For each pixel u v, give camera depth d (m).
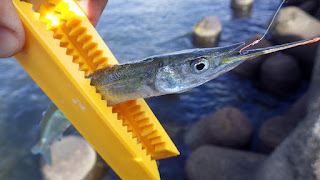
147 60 0.12
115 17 0.84
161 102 0.50
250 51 0.11
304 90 0.52
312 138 0.24
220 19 0.79
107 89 0.12
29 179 0.40
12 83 0.58
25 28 0.12
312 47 0.51
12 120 0.50
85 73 0.13
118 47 0.70
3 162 0.43
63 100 0.12
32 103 0.52
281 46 0.11
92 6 0.17
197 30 0.71
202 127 0.43
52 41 0.12
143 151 0.12
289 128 0.40
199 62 0.11
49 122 0.25
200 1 0.92
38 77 0.12
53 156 0.40
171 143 0.13
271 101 0.52
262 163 0.31
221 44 0.70
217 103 0.52
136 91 0.12
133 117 0.13
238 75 0.56
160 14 0.85
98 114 0.11
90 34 0.13
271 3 0.70
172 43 0.72
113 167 0.13
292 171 0.25
